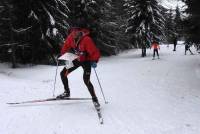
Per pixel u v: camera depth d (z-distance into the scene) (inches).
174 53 1576.0
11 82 460.8
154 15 1589.6
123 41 1894.7
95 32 1373.0
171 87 458.6
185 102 346.6
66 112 289.6
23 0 940.0
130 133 237.0
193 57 1152.2
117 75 653.3
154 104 335.0
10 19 872.9
